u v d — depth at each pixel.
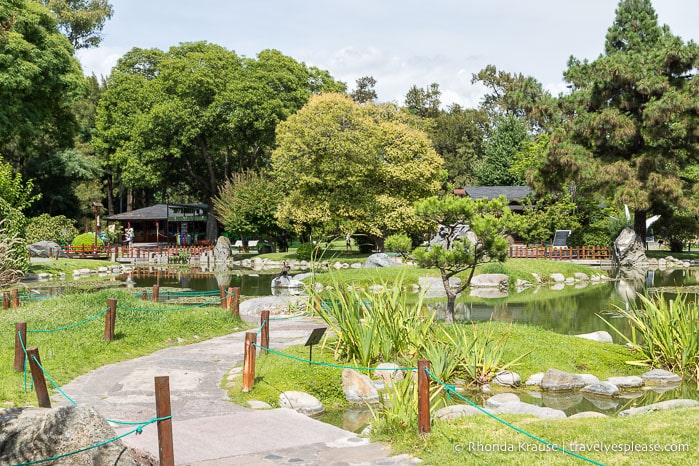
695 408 8.52
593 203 54.31
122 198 82.06
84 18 66.94
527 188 66.62
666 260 46.50
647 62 45.44
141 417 9.29
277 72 59.88
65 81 46.12
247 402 10.31
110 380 11.68
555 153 45.47
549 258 47.88
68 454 6.08
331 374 11.78
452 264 17.56
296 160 46.31
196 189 73.31
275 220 52.59
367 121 46.84
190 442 7.66
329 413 10.55
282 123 48.22
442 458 6.84
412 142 47.69
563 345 14.64
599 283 33.94
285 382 11.40
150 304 18.64
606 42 50.03
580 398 11.66
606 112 44.81
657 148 46.53
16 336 11.61
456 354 12.50
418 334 12.98
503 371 12.66
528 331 15.50
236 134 60.03
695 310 13.91
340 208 45.84
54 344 13.41
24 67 41.97
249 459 7.05
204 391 10.95
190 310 18.44
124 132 59.84
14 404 9.79
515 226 17.58
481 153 90.56
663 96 43.16
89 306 16.77
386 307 13.33
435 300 26.41
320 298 14.71
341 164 45.62
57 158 65.50
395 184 48.19
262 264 47.00
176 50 62.53
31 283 33.09
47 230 52.53
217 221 65.62
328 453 7.25
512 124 80.75
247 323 18.59
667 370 13.44
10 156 64.62
